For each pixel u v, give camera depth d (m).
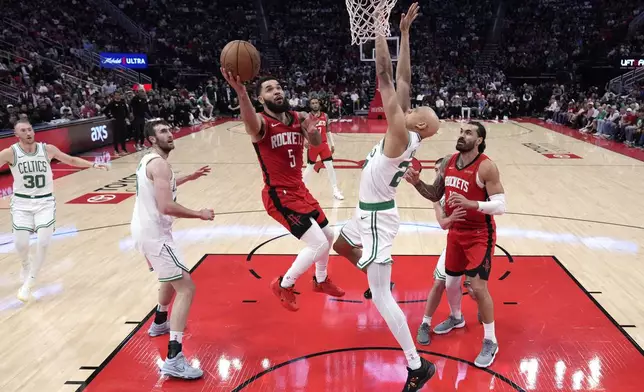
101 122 14.51
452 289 4.06
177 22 30.19
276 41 30.73
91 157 12.85
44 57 19.52
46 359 3.86
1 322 4.43
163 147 3.79
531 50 28.44
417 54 28.92
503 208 3.59
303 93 23.28
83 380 3.59
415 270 5.47
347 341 4.09
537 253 5.95
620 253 5.96
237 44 3.37
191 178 4.21
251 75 3.40
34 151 4.89
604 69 24.34
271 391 3.44
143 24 28.91
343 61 28.78
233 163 11.97
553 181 9.80
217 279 5.30
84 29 24.95
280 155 3.71
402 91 3.60
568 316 4.46
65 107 15.14
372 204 3.44
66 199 8.64
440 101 23.70
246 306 4.71
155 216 3.68
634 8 28.31
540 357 3.83
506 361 3.78
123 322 4.44
